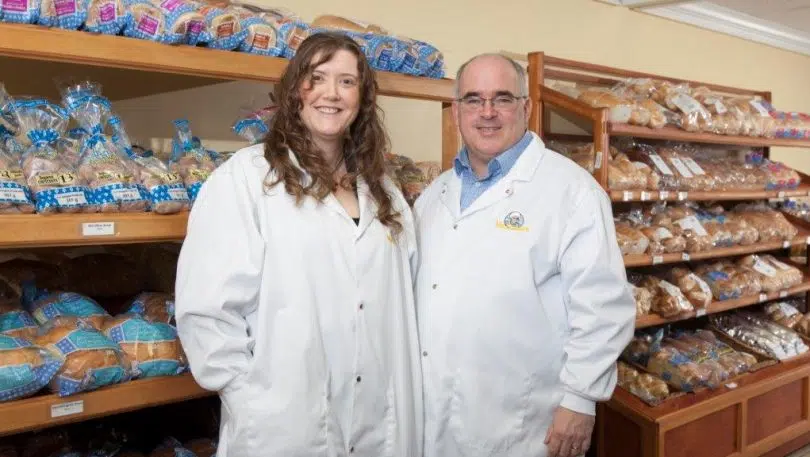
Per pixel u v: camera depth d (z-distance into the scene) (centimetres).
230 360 139
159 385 154
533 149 188
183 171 163
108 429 192
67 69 165
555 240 176
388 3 289
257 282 141
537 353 177
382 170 163
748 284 353
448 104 217
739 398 303
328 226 148
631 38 429
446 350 177
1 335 141
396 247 163
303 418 140
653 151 338
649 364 309
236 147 255
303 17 257
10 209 132
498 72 179
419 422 167
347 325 147
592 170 277
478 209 183
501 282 174
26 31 128
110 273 195
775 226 378
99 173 145
